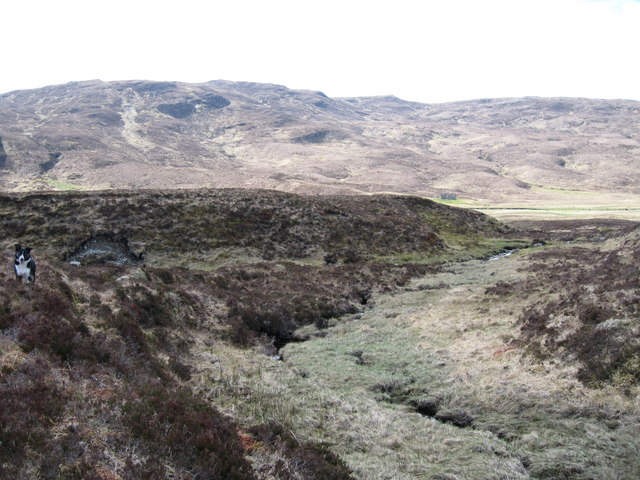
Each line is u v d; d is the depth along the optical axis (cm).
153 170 18062
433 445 1212
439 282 3588
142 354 1392
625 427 1189
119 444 835
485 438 1259
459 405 1506
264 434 1101
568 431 1244
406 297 3162
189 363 1620
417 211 6856
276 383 1569
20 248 1391
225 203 4962
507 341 1952
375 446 1196
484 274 3847
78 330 1309
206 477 820
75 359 1140
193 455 866
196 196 5009
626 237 4297
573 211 11688
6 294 1277
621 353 1427
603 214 10594
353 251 4703
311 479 943
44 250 3716
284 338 2450
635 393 1290
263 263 3747
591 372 1443
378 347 2153
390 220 5744
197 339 1941
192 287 2597
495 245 5866
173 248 4103
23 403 836
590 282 2480
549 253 4575
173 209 4662
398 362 1938
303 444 1132
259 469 915
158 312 1942
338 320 2709
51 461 716
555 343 1694
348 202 6366
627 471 1034
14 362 980
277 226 4816
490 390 1548
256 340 2223
